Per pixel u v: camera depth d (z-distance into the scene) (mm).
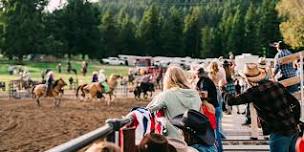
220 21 158875
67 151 3135
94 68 94000
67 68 88438
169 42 136875
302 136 6559
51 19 123688
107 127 4465
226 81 10938
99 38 129625
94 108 31719
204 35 137750
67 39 125375
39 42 112000
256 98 7059
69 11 125750
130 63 110125
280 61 12609
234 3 173125
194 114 5805
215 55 137375
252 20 130875
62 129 20953
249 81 7203
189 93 6711
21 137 18625
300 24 72438
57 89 33906
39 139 18141
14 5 110188
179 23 139125
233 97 7113
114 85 36344
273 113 7035
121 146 5086
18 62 104250
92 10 128625
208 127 5777
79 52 127375
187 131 5773
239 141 12250
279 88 7055
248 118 14938
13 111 29281
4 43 108625
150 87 41094
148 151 3959
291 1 72250
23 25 109125
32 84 45812
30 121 24031
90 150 3117
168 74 6867
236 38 132125
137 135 5871
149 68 57531
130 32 137125
